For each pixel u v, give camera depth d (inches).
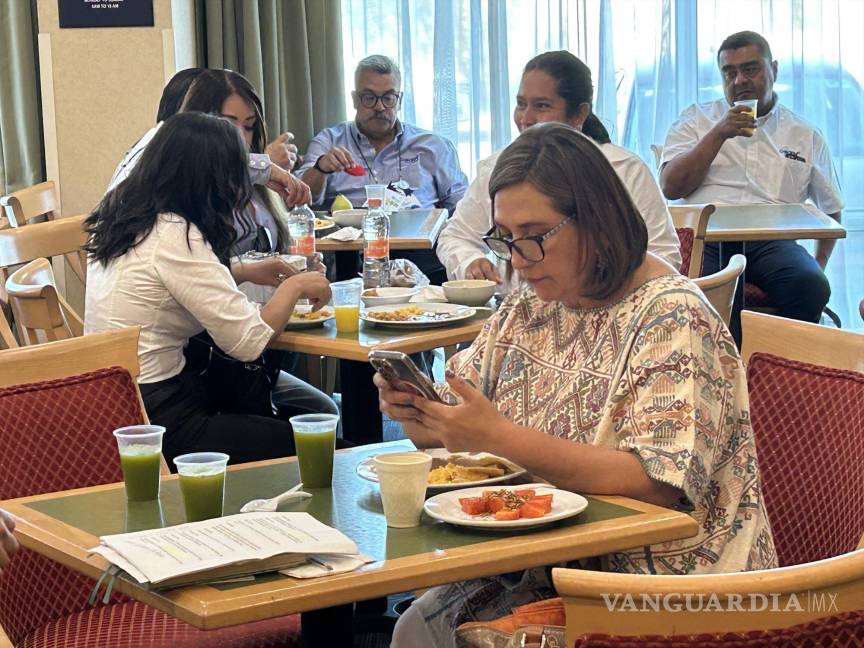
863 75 240.7
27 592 77.1
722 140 208.1
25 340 109.5
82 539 61.3
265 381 114.0
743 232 164.2
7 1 213.6
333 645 66.1
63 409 79.8
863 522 68.9
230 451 109.3
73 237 144.6
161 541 56.2
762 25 238.8
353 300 111.8
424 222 184.5
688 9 239.3
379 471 60.9
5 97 217.2
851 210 245.6
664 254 136.6
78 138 209.6
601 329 69.5
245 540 55.6
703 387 64.7
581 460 64.4
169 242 105.4
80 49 207.3
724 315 119.7
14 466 77.7
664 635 41.8
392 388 67.9
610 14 239.3
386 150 229.0
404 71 241.1
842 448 71.7
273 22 227.1
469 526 59.3
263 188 136.8
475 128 242.4
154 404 107.5
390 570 53.9
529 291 75.9
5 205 172.9
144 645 72.4
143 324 106.9
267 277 122.3
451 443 65.6
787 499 73.5
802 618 42.5
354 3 239.0
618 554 65.9
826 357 77.1
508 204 67.5
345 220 189.8
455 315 116.2
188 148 106.7
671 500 64.9
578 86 135.0
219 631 73.2
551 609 60.1
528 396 72.9
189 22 219.9
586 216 66.3
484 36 240.2
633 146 245.8
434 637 69.4
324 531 57.0
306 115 233.8
